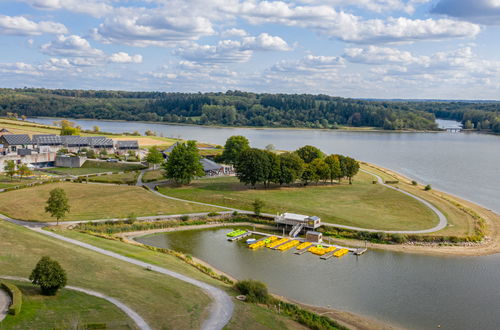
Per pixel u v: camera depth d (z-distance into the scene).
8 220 99.56
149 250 86.44
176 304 55.25
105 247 82.81
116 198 126.25
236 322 51.88
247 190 144.25
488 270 81.56
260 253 91.19
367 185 157.12
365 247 94.94
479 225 108.56
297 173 148.12
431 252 91.44
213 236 103.00
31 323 42.91
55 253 70.88
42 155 183.12
